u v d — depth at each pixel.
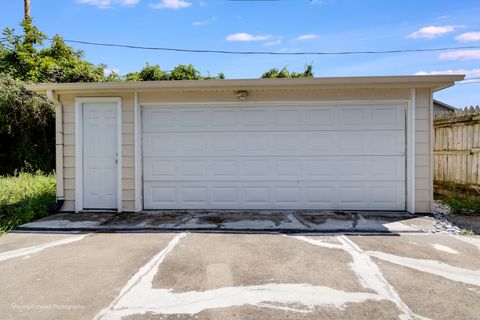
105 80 13.56
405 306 2.44
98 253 3.63
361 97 5.59
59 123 5.77
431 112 5.47
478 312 2.35
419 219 5.09
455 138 6.77
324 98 5.65
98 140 5.84
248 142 5.80
